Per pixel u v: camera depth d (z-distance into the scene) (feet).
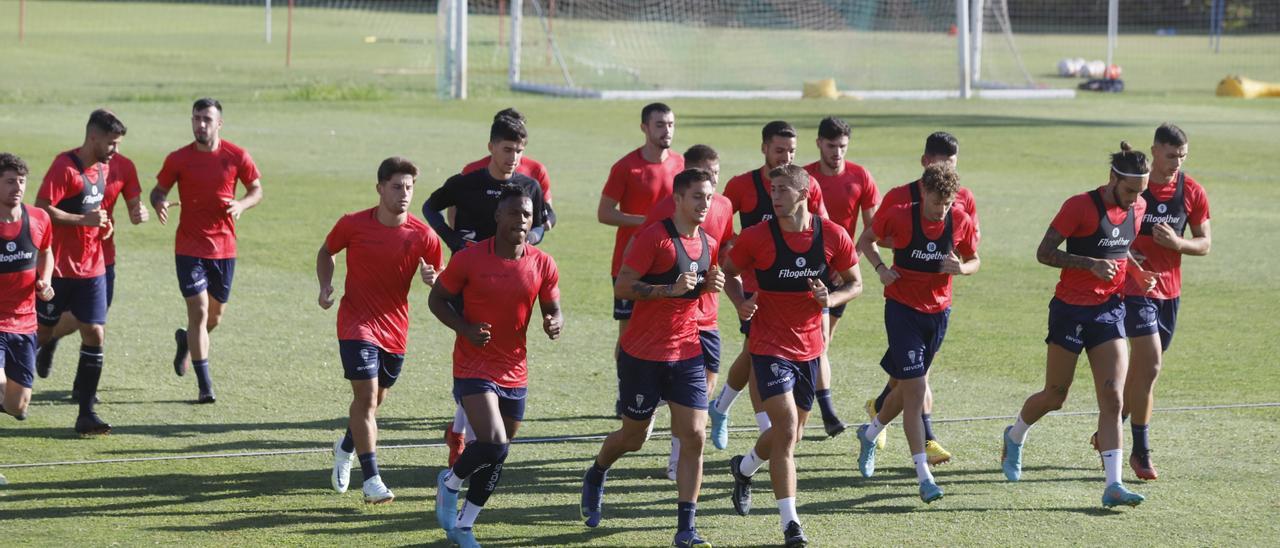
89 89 351.67
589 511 78.02
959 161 247.29
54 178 94.84
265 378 110.52
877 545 75.00
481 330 72.59
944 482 87.15
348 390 107.96
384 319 82.33
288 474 87.20
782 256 75.66
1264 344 123.13
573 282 147.95
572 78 421.59
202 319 104.17
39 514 77.92
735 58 492.13
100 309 94.99
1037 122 310.65
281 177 217.97
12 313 87.04
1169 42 643.86
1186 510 80.79
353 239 81.51
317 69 440.86
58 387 107.24
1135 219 84.17
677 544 74.02
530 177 98.02
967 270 82.84
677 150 254.27
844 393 108.78
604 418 101.71
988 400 106.22
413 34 627.05
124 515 78.18
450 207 101.24
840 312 98.37
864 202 101.40
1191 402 104.63
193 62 453.99
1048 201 203.92
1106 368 81.92
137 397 104.63
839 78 427.74
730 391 93.30
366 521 78.48
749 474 79.36
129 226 175.22
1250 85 386.32
